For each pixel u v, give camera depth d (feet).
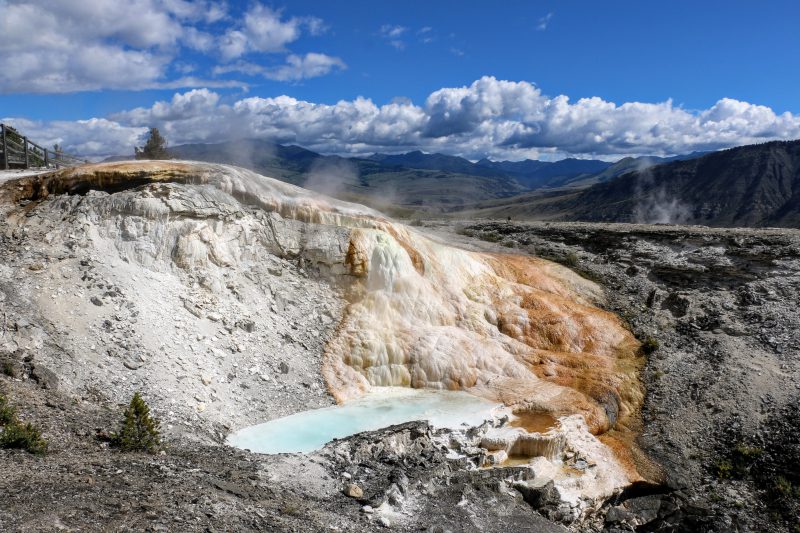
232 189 78.38
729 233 103.91
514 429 59.93
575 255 101.45
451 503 45.52
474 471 51.85
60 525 27.22
